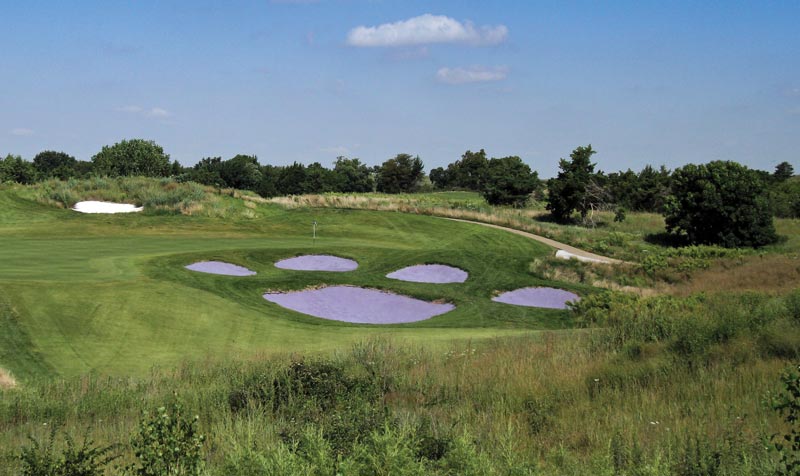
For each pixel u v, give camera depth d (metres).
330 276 32.91
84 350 18.56
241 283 29.62
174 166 143.25
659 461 7.22
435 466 6.94
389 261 38.50
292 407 11.20
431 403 11.04
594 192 72.94
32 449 7.95
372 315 28.97
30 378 15.95
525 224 58.28
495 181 90.00
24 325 19.48
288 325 23.09
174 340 20.23
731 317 14.19
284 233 52.28
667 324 15.73
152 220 53.19
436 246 49.47
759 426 8.62
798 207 75.56
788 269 35.88
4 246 36.62
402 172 152.62
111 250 35.88
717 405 9.80
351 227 54.91
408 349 17.06
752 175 60.59
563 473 7.49
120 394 13.51
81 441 10.08
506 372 13.30
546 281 36.12
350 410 9.25
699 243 60.22
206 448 8.80
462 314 28.95
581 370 12.79
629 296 27.36
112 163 131.88
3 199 55.22
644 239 63.34
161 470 7.12
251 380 12.81
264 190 130.88
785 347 12.43
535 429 9.70
